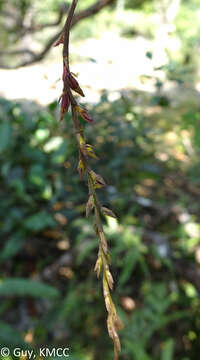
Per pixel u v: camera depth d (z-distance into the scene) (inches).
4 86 231.1
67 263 117.7
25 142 141.3
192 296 108.3
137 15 370.9
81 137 9.6
